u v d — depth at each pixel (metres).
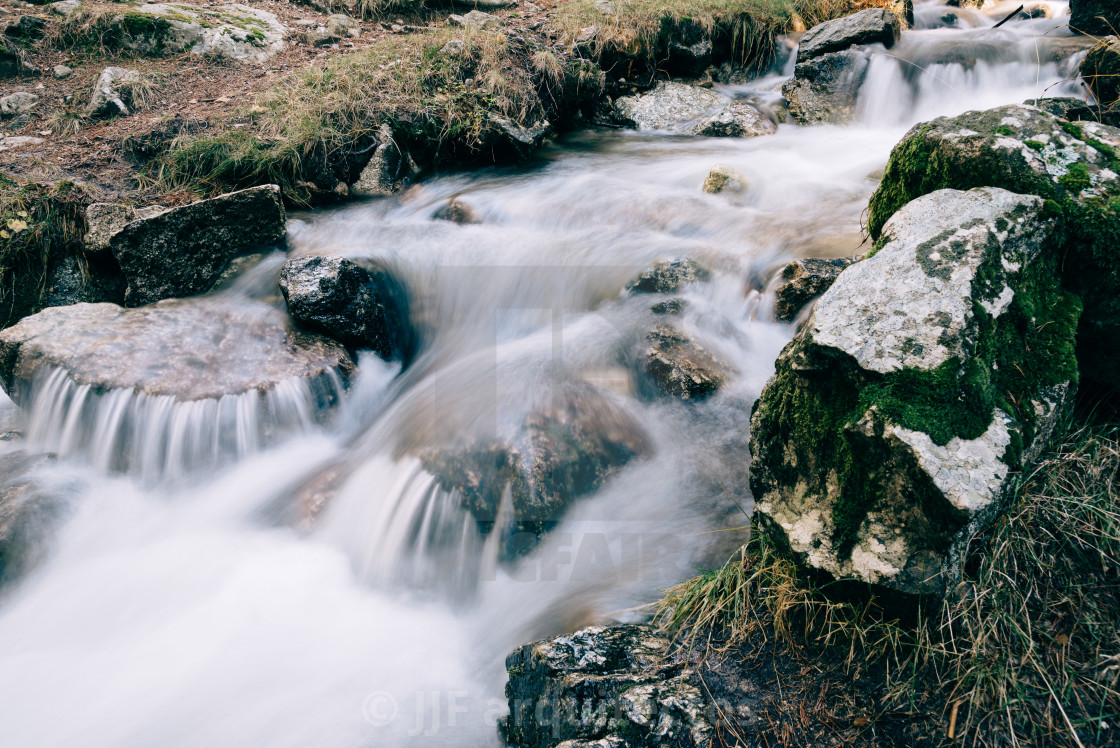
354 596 3.30
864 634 2.21
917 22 9.20
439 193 6.24
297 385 4.28
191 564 3.52
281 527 3.71
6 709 2.82
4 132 6.20
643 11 8.01
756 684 2.26
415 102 6.48
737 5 8.41
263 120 6.17
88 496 3.99
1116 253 2.33
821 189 5.58
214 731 2.69
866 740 2.05
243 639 3.10
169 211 4.85
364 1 8.47
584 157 6.96
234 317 4.71
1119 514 2.18
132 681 2.92
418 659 2.98
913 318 2.23
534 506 3.23
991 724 1.98
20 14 7.43
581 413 3.58
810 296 3.99
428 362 4.78
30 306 5.09
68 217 5.25
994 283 2.27
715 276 4.51
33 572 3.56
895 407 2.12
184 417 4.09
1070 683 1.97
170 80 7.01
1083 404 2.53
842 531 2.25
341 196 6.04
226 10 8.06
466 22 7.85
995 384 2.20
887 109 7.36
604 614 2.80
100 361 4.29
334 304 4.55
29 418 4.41
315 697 2.82
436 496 3.32
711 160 6.52
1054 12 9.50
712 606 2.53
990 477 2.01
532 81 7.22
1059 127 2.60
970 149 2.59
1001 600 2.11
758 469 2.64
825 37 7.86
